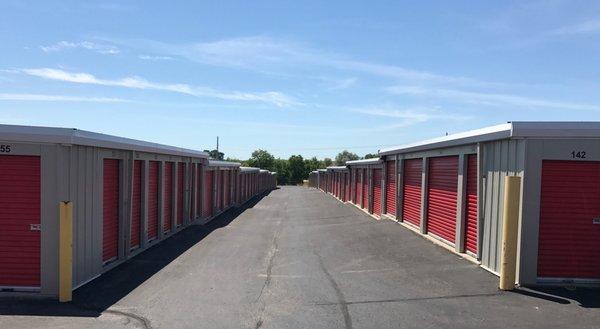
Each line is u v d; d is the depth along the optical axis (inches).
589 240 386.3
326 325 303.1
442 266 460.1
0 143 366.0
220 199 1162.0
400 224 769.6
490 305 337.7
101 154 441.7
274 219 999.0
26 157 370.6
